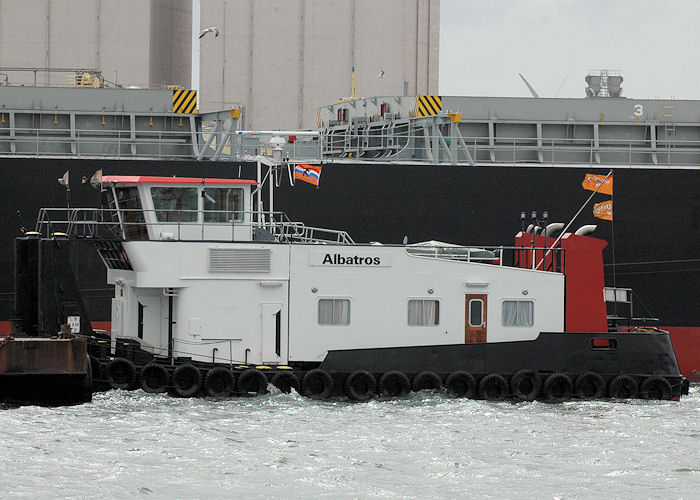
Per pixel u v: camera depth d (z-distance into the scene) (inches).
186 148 5930.1
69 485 2970.0
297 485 3014.3
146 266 3956.7
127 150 5949.8
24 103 5876.0
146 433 3508.9
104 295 5044.3
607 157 6299.2
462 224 5324.8
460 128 6161.4
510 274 4143.7
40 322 4033.0
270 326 4028.1
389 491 2977.4
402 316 4092.0
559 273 4185.5
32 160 5162.4
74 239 4074.8
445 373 4079.7
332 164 5280.5
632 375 4163.4
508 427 3713.1
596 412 3988.7
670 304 5339.6
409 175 5305.1
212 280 3993.6
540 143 6166.3
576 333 4148.6
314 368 4057.6
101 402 3895.2
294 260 4037.9
